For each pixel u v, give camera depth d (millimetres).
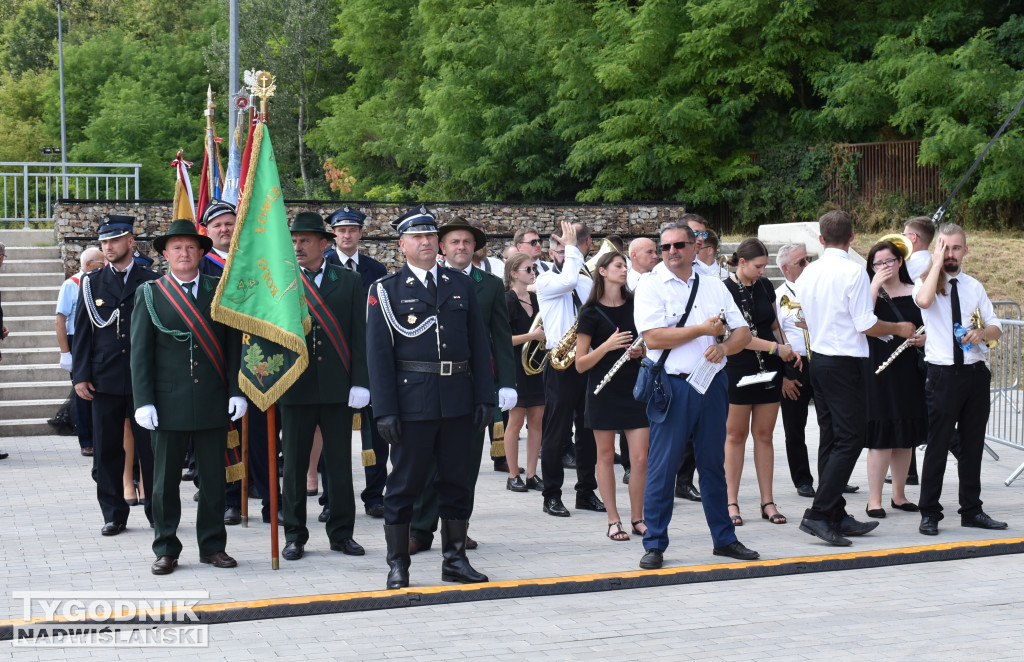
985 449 11375
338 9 45469
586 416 7715
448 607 5965
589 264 9000
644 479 7648
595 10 28406
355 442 12430
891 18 24703
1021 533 7617
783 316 8836
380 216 18859
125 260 7965
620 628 5559
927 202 22922
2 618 5637
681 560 6898
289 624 5645
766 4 24297
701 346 6742
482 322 6457
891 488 9477
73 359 7773
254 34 43562
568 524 8141
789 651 5188
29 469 10547
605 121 25391
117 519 7805
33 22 70188
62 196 22531
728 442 8133
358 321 7215
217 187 11492
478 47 28281
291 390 6977
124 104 52406
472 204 19516
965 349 7586
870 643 5297
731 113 24953
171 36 64500
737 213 26094
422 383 6160
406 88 38219
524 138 27453
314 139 40781
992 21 24156
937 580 6480
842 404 7262
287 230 6746
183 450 6773
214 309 6578
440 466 6344
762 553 7086
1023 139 20828
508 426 9562
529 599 6129
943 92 22047
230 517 8305
